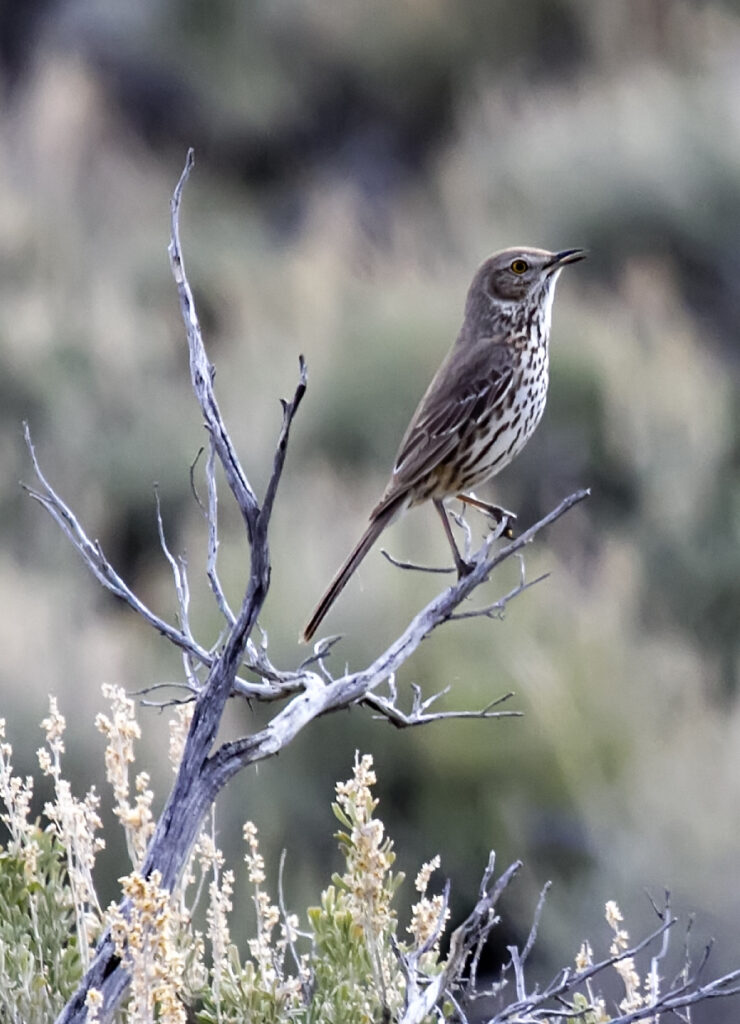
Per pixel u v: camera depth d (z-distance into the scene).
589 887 10.89
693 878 10.62
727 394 19.84
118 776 5.06
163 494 17.47
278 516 16.08
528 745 12.00
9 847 5.14
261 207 30.50
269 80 32.34
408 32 31.08
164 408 19.47
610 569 15.96
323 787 11.70
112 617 15.76
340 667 12.92
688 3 30.31
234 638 4.46
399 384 18.94
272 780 11.62
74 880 4.97
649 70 27.75
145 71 32.34
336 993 4.81
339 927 4.92
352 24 31.64
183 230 27.98
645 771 11.81
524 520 17.61
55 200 28.23
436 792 11.87
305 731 11.77
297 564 14.16
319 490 16.91
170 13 32.72
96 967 4.39
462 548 14.55
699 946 10.19
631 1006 5.05
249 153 32.25
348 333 20.64
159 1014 4.58
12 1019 4.75
